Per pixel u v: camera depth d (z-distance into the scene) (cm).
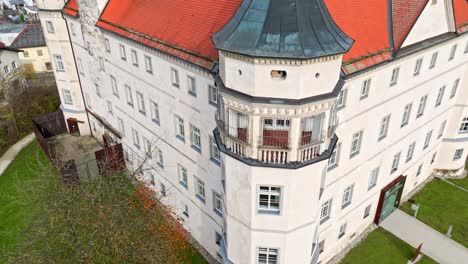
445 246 3027
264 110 1582
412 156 3319
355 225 3016
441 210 3403
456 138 3681
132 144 3688
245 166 1773
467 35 3031
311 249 2141
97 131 4544
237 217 2006
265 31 1493
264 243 2011
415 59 2600
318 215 2209
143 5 2950
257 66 1511
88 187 2395
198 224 3038
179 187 3108
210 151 2527
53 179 2580
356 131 2444
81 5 3484
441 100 3288
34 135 4856
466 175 3894
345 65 2053
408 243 3047
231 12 2238
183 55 2350
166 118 2895
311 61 1492
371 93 2381
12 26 9150
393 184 3153
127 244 2247
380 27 2400
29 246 2316
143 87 3038
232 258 2205
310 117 1667
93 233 2095
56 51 4244
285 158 1700
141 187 3116
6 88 4950
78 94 4481
